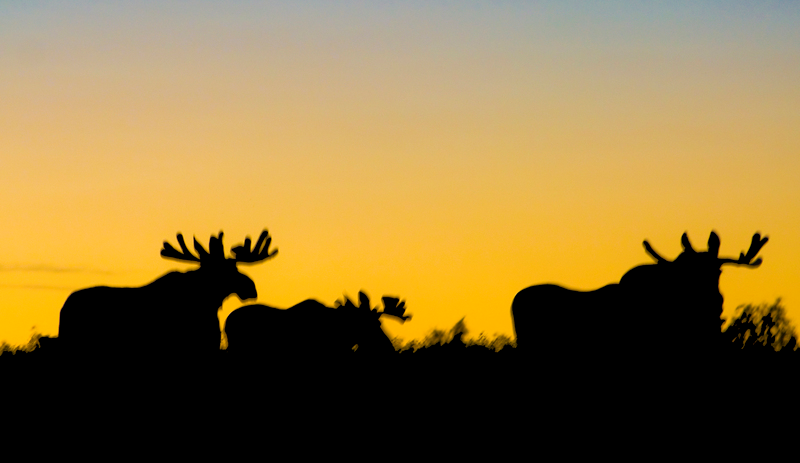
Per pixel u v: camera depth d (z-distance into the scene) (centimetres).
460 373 4816
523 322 4759
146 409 4041
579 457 3856
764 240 4575
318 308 4897
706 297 4484
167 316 4147
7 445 3769
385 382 4703
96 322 4088
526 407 4356
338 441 3991
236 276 4269
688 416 4191
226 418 4078
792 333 5350
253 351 4794
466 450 3928
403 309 4981
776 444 3941
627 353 4538
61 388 4069
